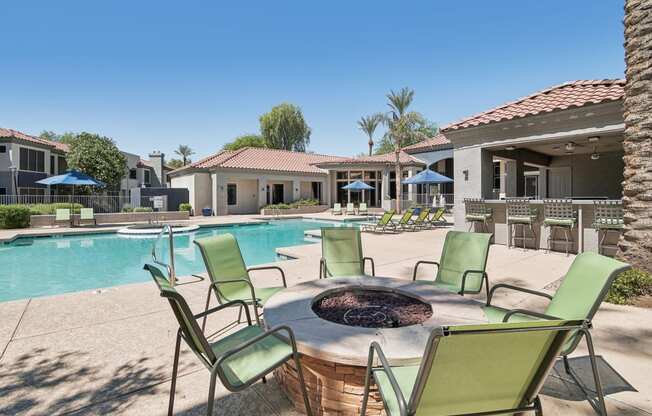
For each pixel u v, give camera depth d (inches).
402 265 322.7
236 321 177.2
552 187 657.6
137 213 826.8
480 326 57.5
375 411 92.3
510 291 227.6
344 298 149.7
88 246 539.2
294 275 280.4
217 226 776.9
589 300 108.7
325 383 98.2
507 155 493.7
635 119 203.5
